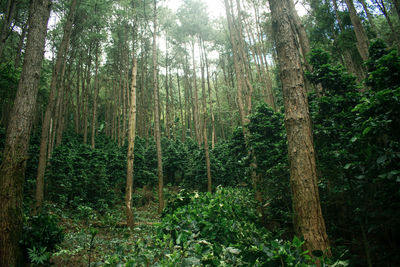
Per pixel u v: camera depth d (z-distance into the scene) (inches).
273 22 142.9
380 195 133.8
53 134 490.9
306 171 117.4
